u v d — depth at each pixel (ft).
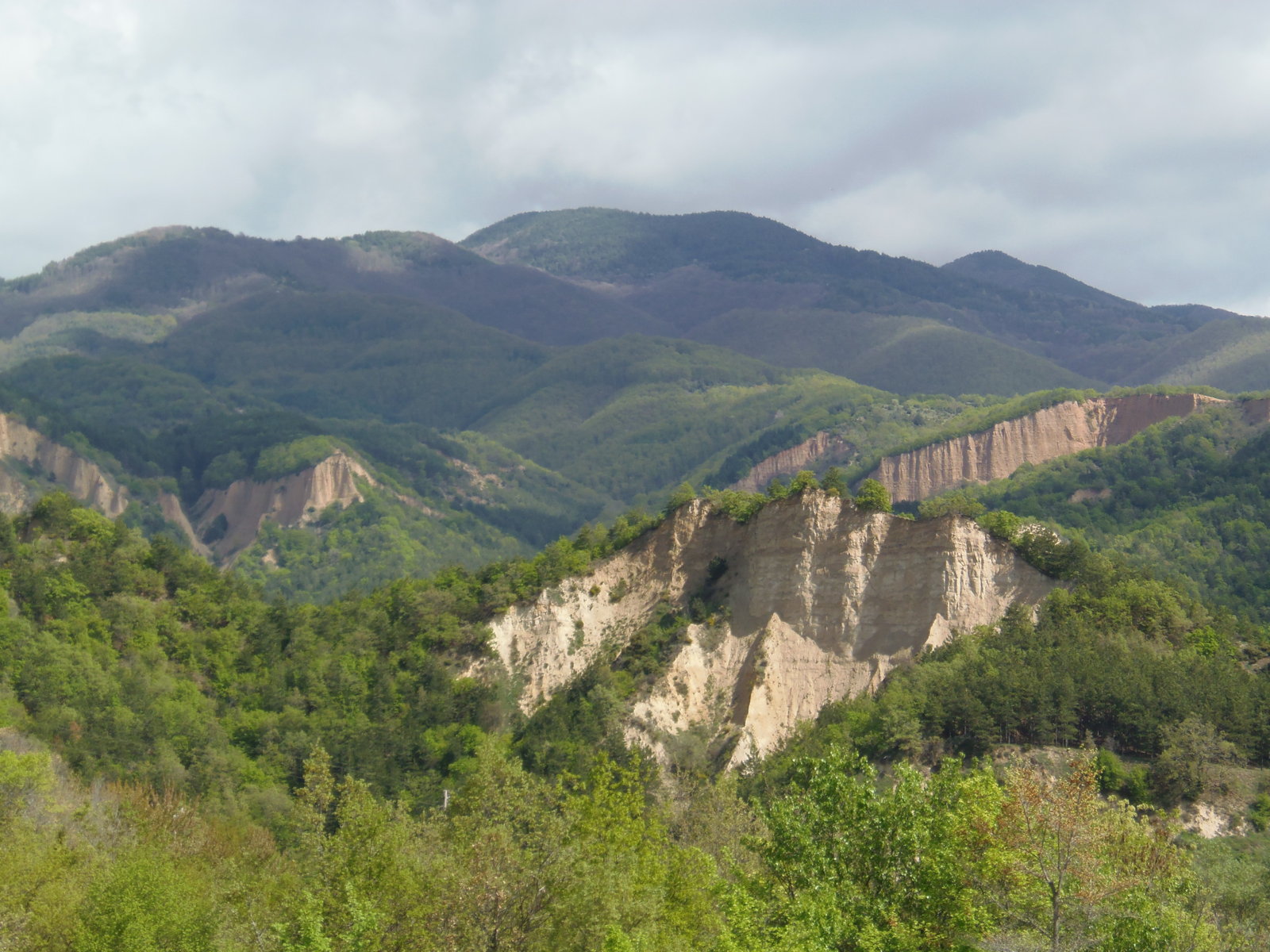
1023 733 354.74
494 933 179.63
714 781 395.96
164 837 274.57
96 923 203.51
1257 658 404.98
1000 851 167.32
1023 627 411.75
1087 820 165.89
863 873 179.42
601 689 428.15
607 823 249.14
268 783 397.19
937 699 366.63
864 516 453.58
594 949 183.11
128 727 400.06
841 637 441.68
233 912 210.59
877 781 349.41
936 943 167.02
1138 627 415.85
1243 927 203.92
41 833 257.55
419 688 458.09
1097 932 162.81
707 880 222.48
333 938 185.88
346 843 212.02
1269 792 311.27
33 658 420.36
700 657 452.76
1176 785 314.76
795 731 420.77
